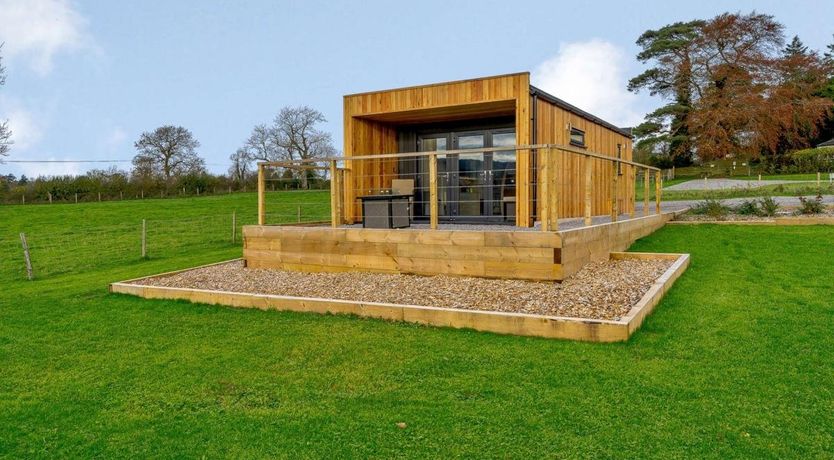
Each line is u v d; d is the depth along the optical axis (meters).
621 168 13.77
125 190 30.59
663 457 2.66
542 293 5.62
